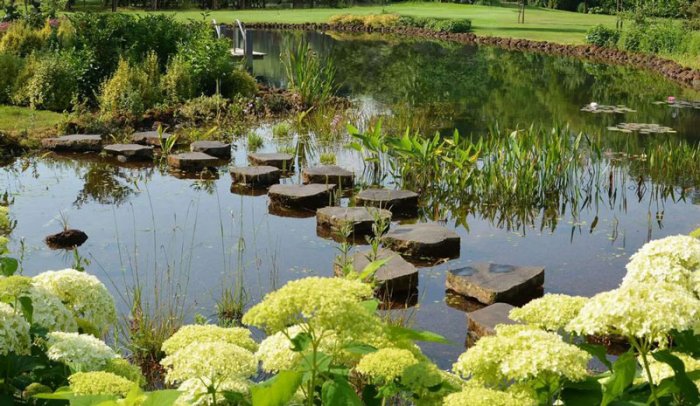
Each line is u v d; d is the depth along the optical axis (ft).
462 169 36.04
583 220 32.24
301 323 7.86
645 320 7.46
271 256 26.84
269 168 37.14
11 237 28.04
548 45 110.52
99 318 11.85
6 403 8.98
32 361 9.30
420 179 36.86
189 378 8.41
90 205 32.53
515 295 23.59
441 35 128.88
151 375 18.58
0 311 9.29
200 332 8.87
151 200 33.47
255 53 89.66
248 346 9.10
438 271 26.25
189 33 63.82
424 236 28.12
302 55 58.75
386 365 7.98
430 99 64.08
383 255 25.63
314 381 7.79
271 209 32.63
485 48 110.52
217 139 46.60
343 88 69.00
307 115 54.65
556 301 9.05
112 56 58.18
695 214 33.17
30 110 50.67
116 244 27.58
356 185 36.78
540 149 36.96
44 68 52.26
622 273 26.09
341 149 44.27
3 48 61.31
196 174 38.40
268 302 7.55
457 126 52.54
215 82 59.00
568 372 7.36
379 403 8.75
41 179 36.60
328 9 178.09
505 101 64.34
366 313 7.59
